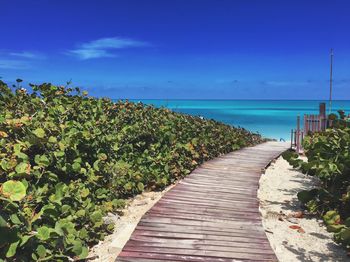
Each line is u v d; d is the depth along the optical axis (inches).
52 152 253.3
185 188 347.9
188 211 280.7
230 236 236.5
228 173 419.8
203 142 484.7
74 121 321.7
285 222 273.6
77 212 228.1
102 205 270.1
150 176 354.6
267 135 1453.0
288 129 1681.8
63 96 378.3
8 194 170.4
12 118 277.4
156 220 258.7
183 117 551.5
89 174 278.8
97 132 317.7
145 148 403.5
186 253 211.5
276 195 346.6
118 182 307.9
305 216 286.4
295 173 450.3
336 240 221.1
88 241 224.2
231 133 639.1
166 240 227.1
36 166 229.6
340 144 295.6
